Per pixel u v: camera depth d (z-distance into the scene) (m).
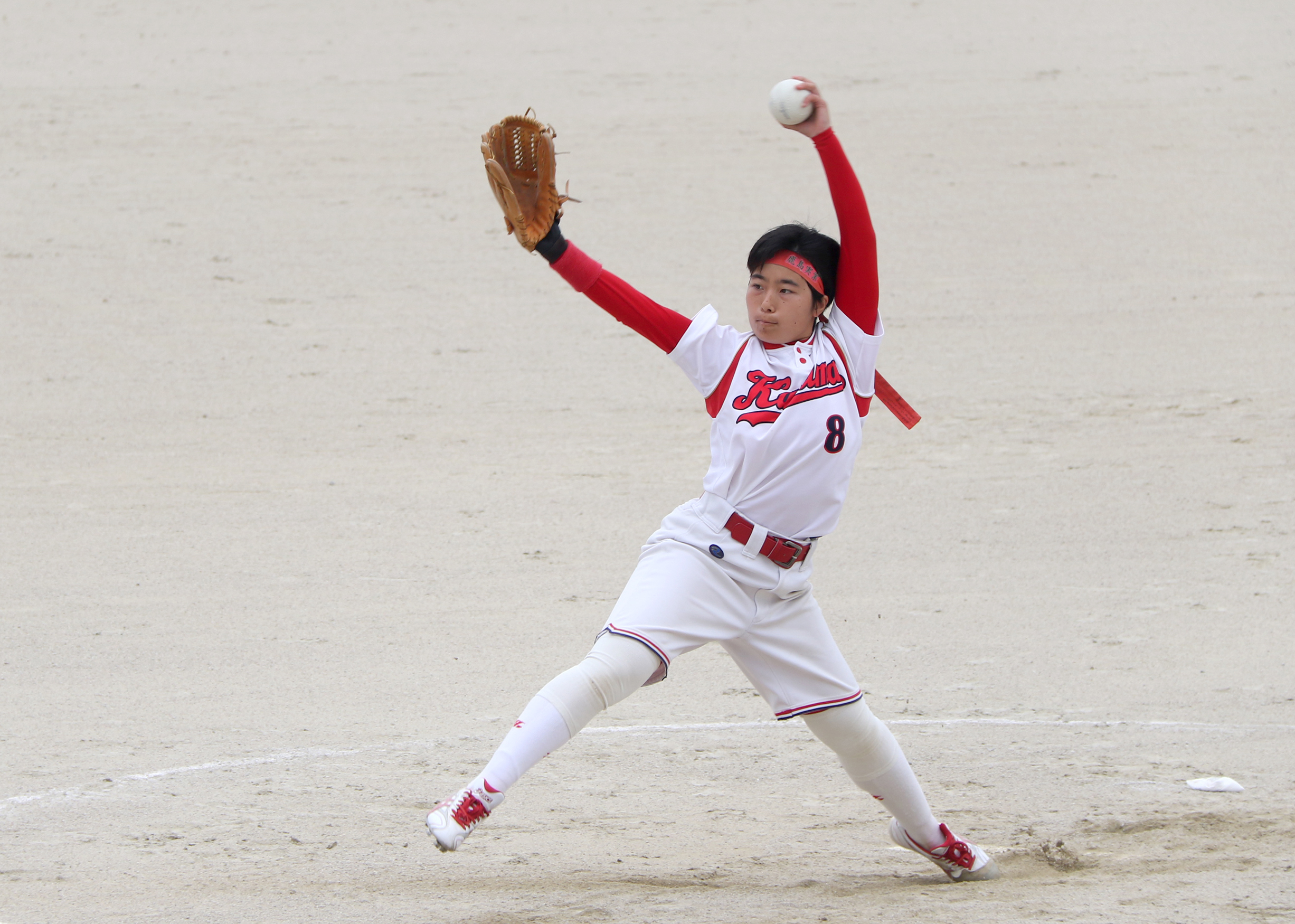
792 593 15.40
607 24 109.50
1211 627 27.48
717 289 56.38
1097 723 22.64
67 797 19.44
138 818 18.62
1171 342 51.38
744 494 15.05
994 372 48.34
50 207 67.31
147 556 32.34
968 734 22.22
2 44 101.31
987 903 15.25
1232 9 110.25
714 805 19.41
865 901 15.40
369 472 39.06
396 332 53.03
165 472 38.94
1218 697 23.81
